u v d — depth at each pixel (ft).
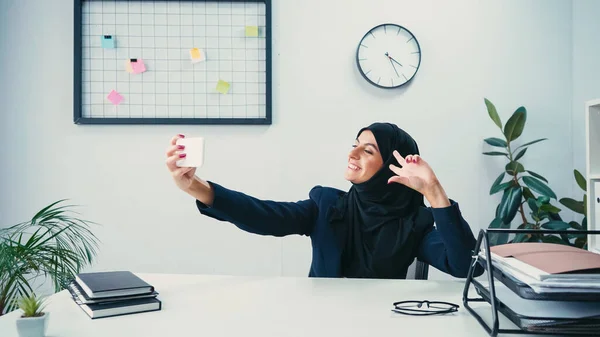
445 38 8.13
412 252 5.09
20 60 7.94
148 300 3.21
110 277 3.54
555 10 8.16
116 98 8.02
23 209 7.93
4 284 6.34
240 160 8.09
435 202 4.07
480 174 8.11
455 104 8.13
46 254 6.30
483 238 2.99
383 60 8.04
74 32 7.88
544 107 8.15
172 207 8.07
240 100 8.13
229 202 4.47
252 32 8.07
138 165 8.03
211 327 2.81
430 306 3.27
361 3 8.11
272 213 4.96
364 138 5.33
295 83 8.09
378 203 5.21
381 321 2.94
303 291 3.72
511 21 8.15
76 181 7.99
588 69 7.75
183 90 8.09
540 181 7.68
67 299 3.53
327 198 5.54
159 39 8.06
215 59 8.11
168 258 8.07
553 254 2.77
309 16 8.10
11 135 7.94
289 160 8.11
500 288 3.10
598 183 5.75
